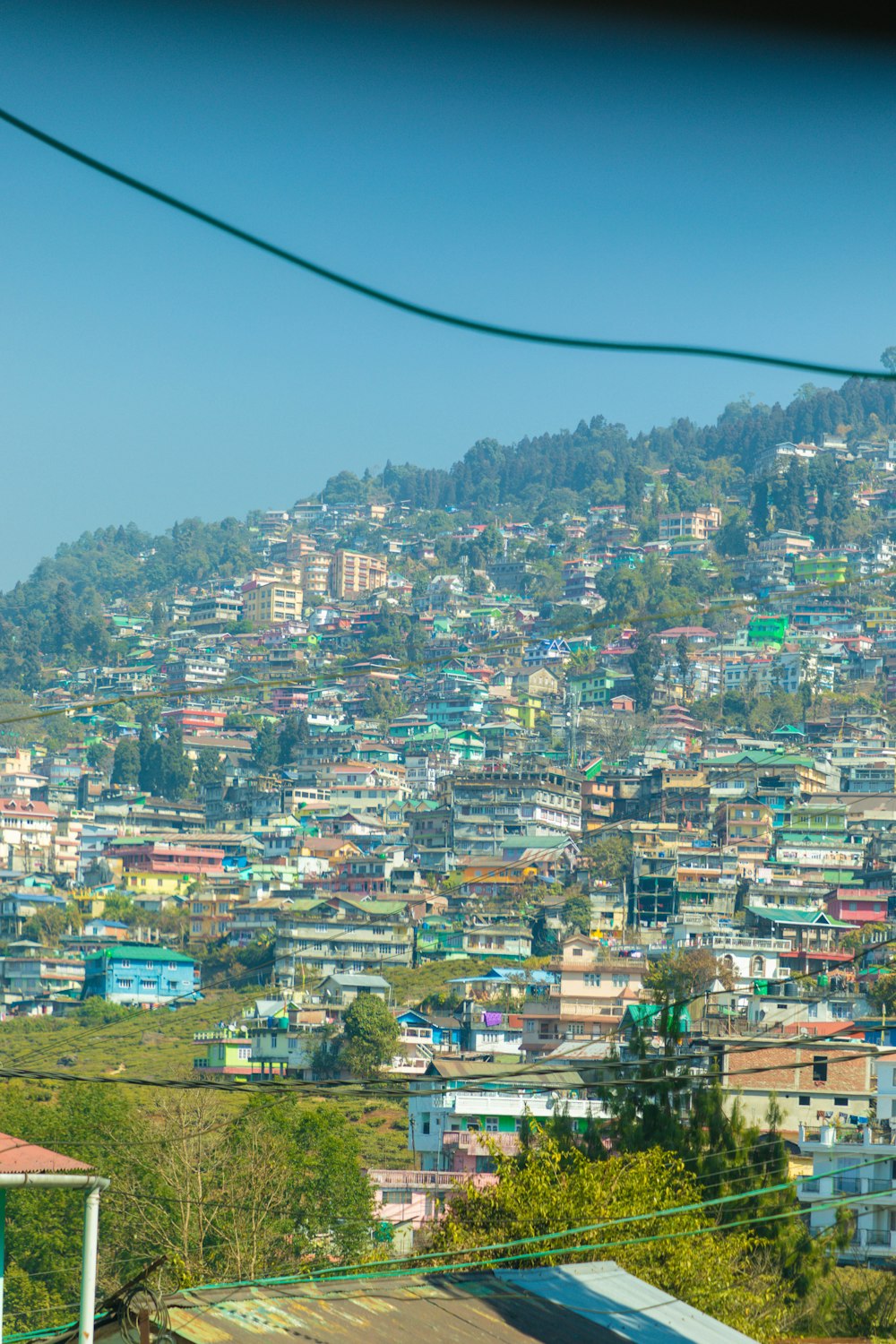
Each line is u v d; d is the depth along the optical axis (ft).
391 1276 137.49
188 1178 289.33
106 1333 115.75
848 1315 221.05
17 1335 119.14
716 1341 137.39
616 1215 205.46
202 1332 114.52
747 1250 219.82
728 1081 465.47
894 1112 442.91
